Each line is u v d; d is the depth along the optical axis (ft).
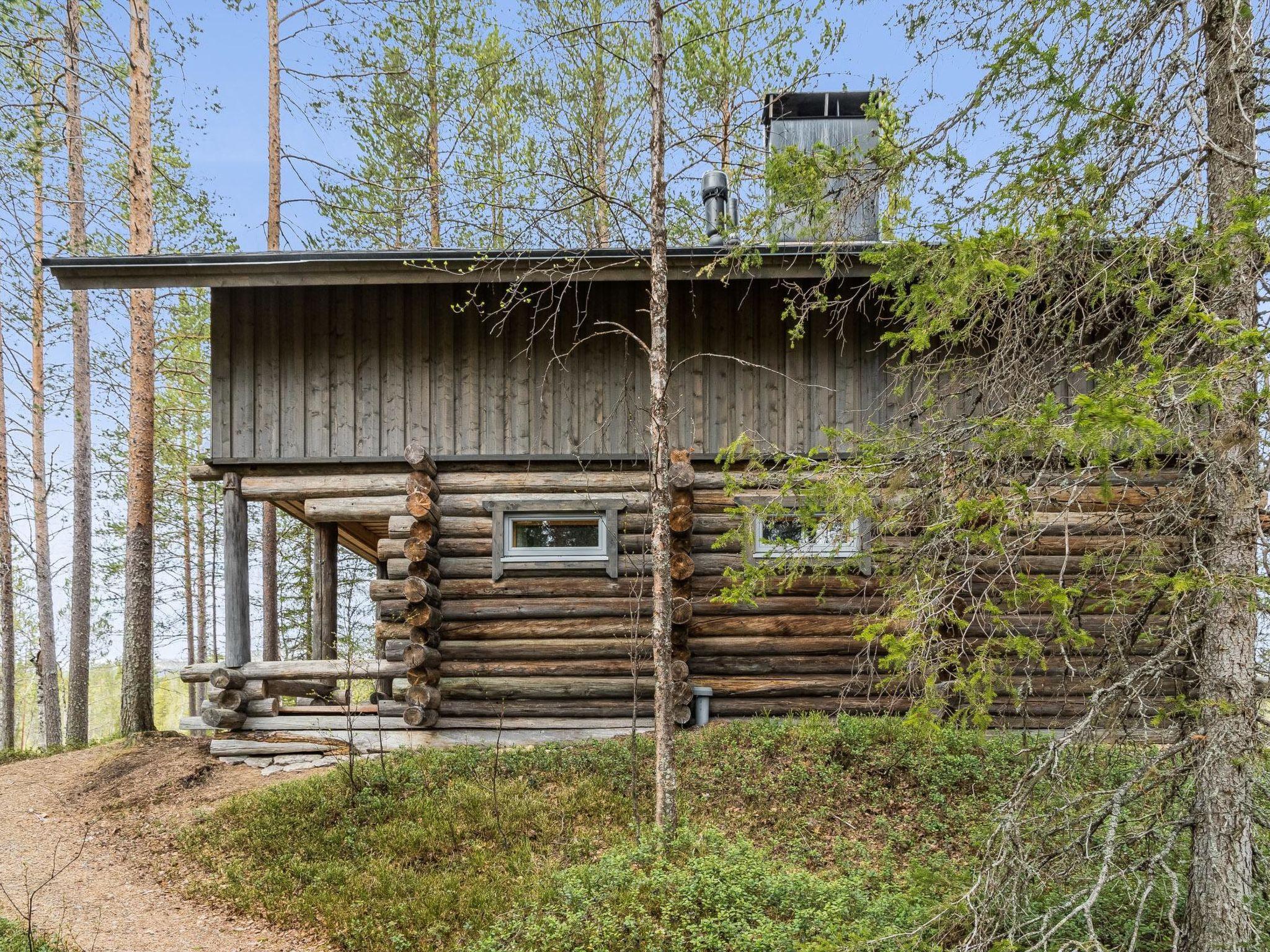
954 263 14.62
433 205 41.57
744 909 18.47
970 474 14.15
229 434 32.63
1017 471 14.14
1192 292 12.61
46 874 24.98
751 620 31.91
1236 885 14.39
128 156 42.19
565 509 32.40
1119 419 10.99
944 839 23.68
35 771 34.86
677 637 30.83
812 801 25.43
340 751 31.94
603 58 46.44
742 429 32.60
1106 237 14.98
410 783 27.68
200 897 23.11
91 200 50.11
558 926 18.37
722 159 34.01
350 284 31.37
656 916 18.74
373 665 32.32
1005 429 13.03
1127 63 15.94
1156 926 15.57
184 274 29.89
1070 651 29.68
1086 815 14.53
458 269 30.30
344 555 74.79
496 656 32.04
